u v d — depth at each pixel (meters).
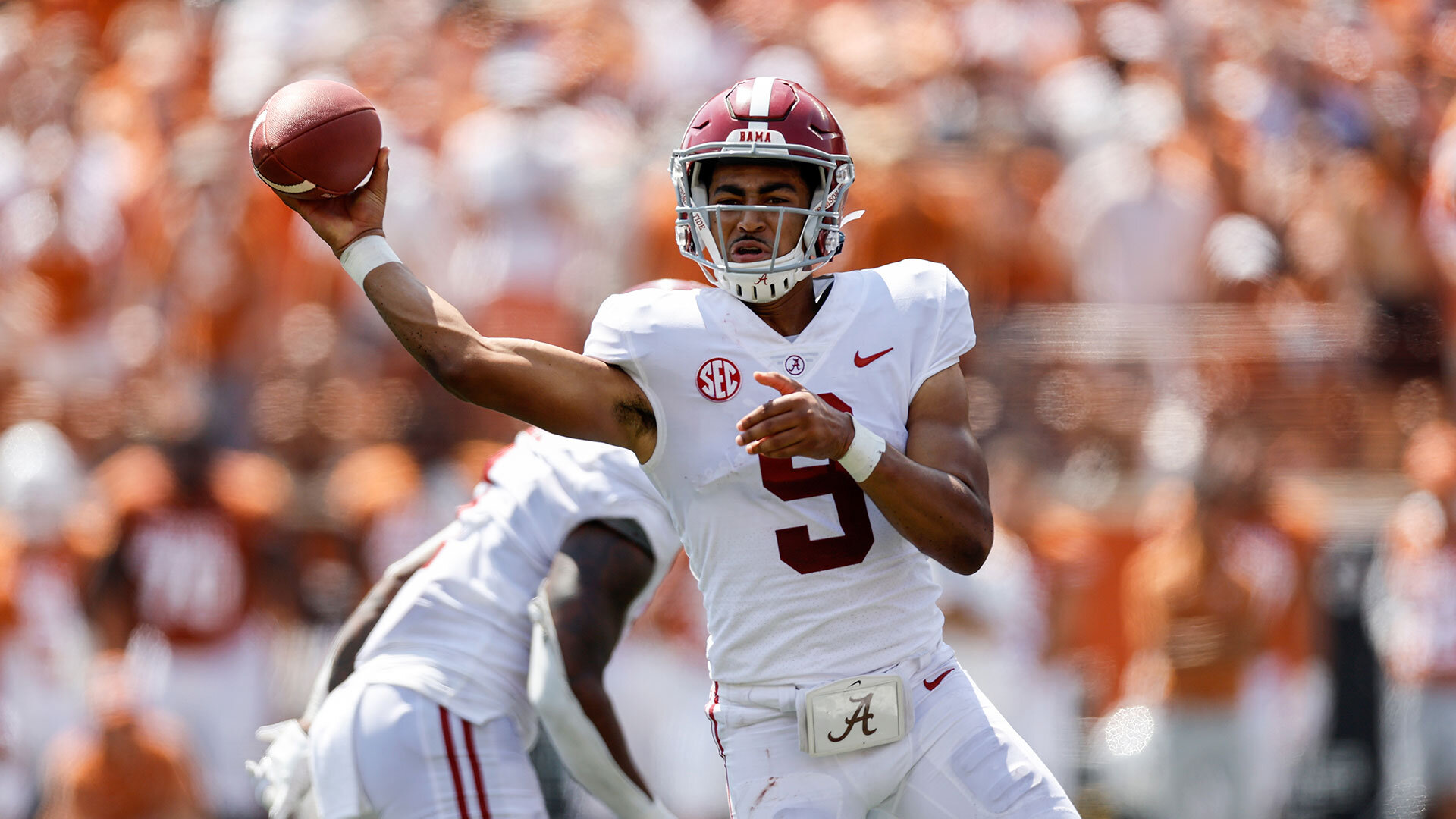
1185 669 21.30
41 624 22.06
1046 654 22.19
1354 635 23.73
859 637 9.26
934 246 24.81
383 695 12.28
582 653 11.66
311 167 8.84
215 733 21.64
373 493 23.25
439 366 8.70
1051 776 9.39
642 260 24.94
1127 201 26.05
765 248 9.06
